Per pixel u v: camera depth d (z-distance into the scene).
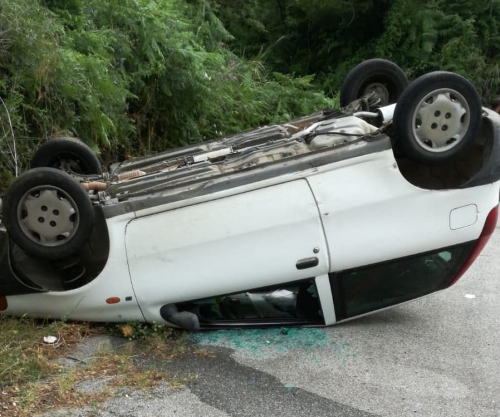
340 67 16.30
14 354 4.06
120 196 4.50
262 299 4.67
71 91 6.99
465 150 4.58
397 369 4.26
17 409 3.61
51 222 4.20
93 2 8.88
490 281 6.00
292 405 3.79
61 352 4.31
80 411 3.64
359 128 4.92
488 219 4.73
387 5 16.22
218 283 4.45
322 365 4.29
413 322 5.04
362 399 3.88
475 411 3.78
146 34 9.01
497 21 15.42
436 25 15.26
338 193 4.43
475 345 4.64
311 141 4.86
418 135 4.53
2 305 4.46
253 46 17.33
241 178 4.39
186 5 12.70
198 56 9.55
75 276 4.70
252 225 4.39
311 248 4.47
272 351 4.47
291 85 13.51
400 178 4.51
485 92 15.16
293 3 17.14
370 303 4.83
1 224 4.56
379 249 4.57
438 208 4.59
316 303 4.73
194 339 4.62
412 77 15.34
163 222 4.34
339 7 16.44
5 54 6.60
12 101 6.50
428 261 4.75
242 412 3.70
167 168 5.28
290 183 4.42
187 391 3.91
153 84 9.15
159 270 4.39
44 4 8.06
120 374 4.08
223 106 10.66
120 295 4.42
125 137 8.38
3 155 6.38
